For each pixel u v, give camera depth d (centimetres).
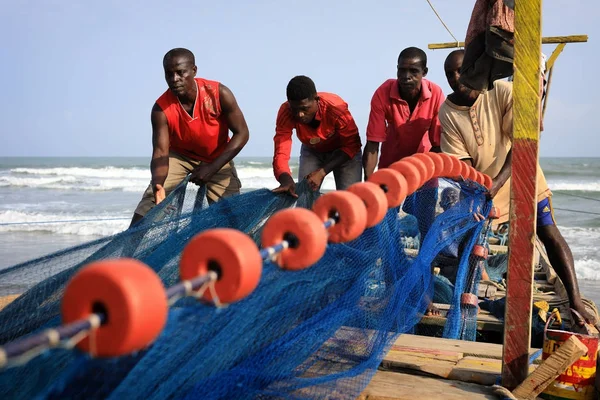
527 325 357
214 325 256
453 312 511
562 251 513
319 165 673
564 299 632
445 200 564
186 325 236
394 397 352
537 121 348
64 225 2044
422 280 475
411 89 624
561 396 357
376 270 415
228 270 196
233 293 196
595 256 1675
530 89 347
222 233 199
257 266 202
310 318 330
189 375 249
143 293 159
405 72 614
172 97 607
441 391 364
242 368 284
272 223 248
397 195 349
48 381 243
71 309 162
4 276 405
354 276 375
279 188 530
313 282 324
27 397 245
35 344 142
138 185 3894
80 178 4450
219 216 482
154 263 429
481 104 543
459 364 405
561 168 5753
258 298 274
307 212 250
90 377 220
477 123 544
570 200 3434
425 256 452
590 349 355
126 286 157
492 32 418
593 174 5044
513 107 352
